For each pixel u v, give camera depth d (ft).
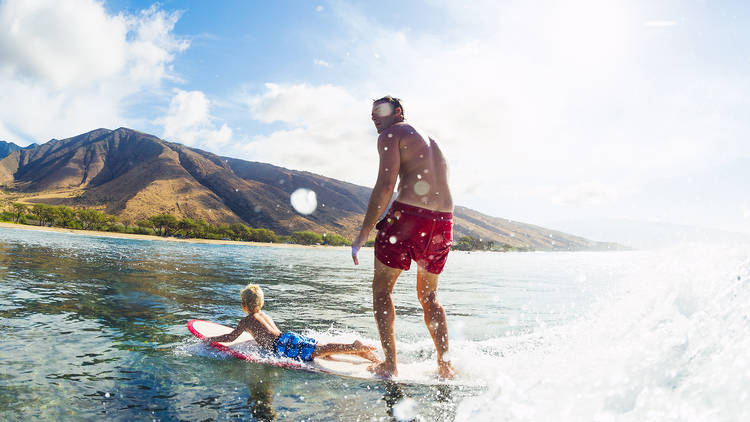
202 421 5.06
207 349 8.61
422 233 8.15
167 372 6.96
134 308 12.68
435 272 8.49
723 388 2.74
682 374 3.30
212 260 45.06
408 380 7.11
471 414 5.05
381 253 8.25
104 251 46.75
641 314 5.97
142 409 5.36
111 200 458.91
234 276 26.61
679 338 4.09
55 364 7.01
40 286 15.74
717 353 3.24
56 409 5.22
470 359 8.18
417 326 12.59
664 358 3.81
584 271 43.65
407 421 5.13
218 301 15.15
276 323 12.04
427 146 8.46
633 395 3.44
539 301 18.76
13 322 9.80
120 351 8.04
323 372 7.54
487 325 12.50
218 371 7.22
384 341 7.73
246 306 9.52
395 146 8.34
